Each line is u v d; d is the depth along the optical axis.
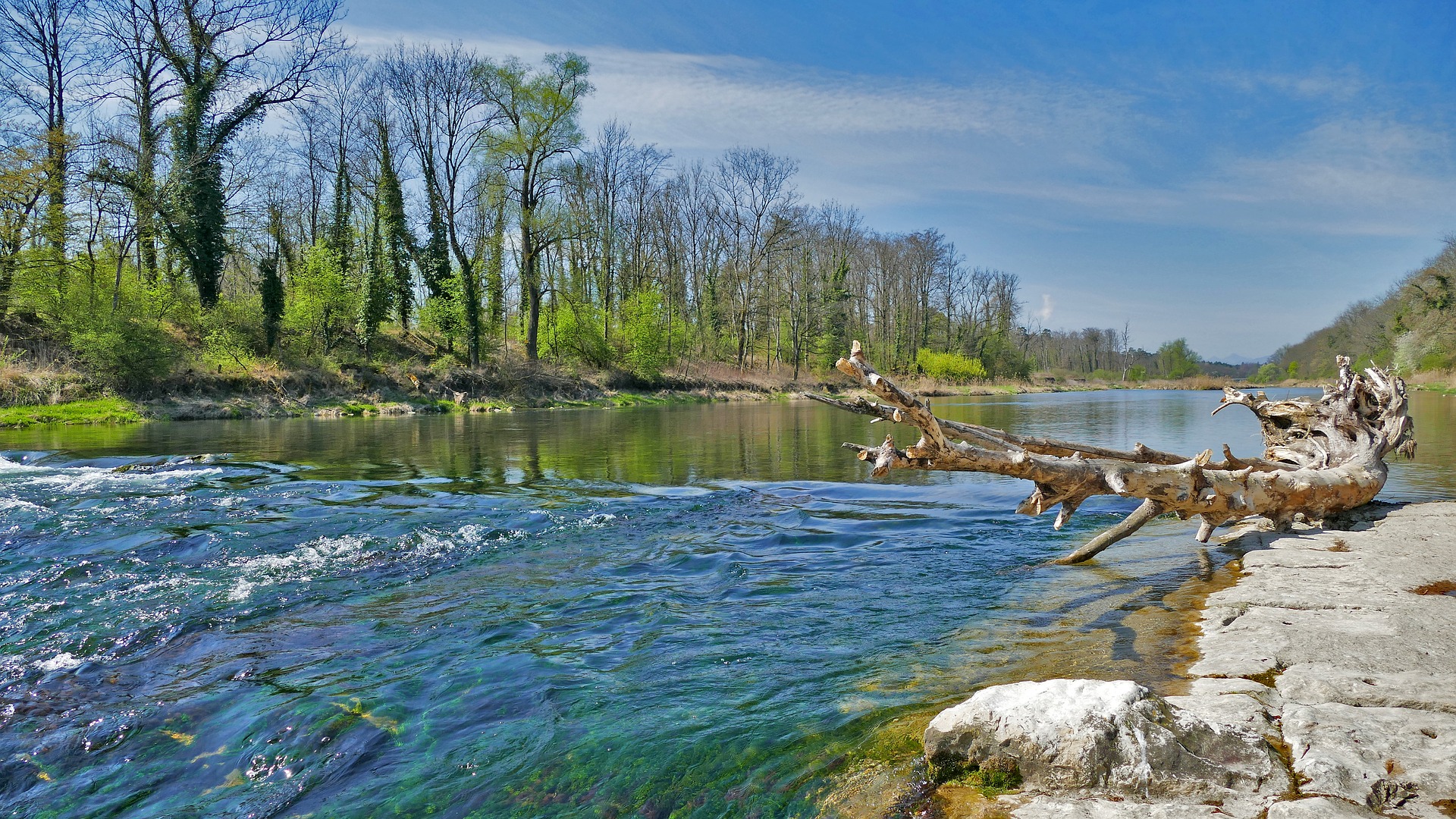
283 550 5.58
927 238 68.31
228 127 27.53
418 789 2.43
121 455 11.74
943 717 2.40
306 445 13.77
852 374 3.88
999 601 4.27
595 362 40.06
